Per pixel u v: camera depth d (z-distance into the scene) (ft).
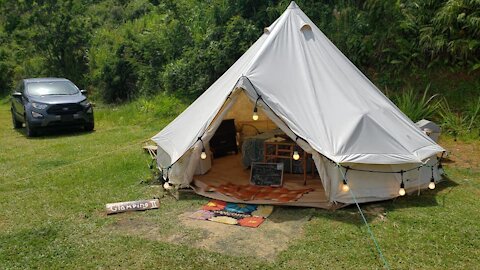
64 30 59.41
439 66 31.45
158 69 47.91
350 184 16.08
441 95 30.09
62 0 58.90
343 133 16.47
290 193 17.81
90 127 35.86
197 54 41.68
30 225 15.61
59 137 33.50
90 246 13.73
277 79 17.87
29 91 35.65
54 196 18.72
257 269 11.94
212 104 18.83
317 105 17.44
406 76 32.42
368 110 17.43
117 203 16.94
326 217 15.43
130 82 51.90
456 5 30.01
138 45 51.37
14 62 71.36
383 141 16.52
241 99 25.75
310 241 13.55
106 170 22.49
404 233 13.93
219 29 40.88
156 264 12.41
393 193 16.61
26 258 13.05
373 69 33.94
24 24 58.85
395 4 33.22
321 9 37.47
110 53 53.47
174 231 14.64
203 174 21.24
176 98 41.88
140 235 14.44
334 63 19.42
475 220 14.88
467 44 29.91
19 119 37.11
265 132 24.45
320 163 16.12
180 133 19.76
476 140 26.21
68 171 22.66
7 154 27.53
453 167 21.58
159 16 56.39
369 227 14.43
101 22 71.15
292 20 20.83
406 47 32.30
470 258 12.27
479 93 29.07
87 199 18.22
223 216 15.79
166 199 17.94
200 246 13.44
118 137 32.09
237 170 22.04
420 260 12.18
